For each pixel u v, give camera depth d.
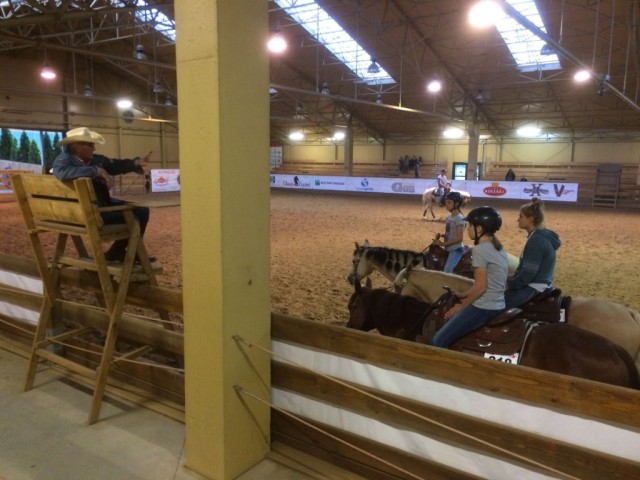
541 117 28.03
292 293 7.27
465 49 20.73
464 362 2.38
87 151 3.50
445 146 33.56
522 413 2.27
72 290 6.98
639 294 7.51
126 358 3.61
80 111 28.95
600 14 15.93
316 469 2.87
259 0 2.61
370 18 18.61
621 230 14.66
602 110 25.80
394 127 33.78
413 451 2.59
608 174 23.77
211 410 2.75
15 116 26.09
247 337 2.81
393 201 23.28
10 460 2.96
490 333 3.05
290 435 3.08
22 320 4.75
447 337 3.18
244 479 2.81
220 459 2.76
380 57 22.53
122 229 3.46
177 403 3.64
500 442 2.32
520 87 24.39
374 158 36.47
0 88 23.17
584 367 2.72
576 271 9.08
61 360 3.68
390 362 2.61
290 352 2.98
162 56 25.84
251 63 2.61
